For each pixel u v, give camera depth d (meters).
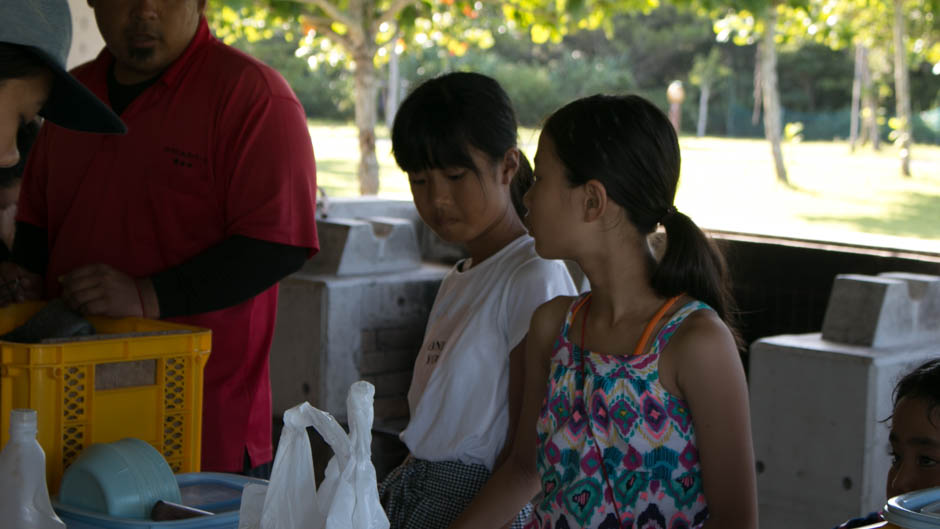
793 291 4.57
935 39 16.92
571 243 1.76
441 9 9.68
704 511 1.73
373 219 5.45
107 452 1.82
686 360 1.68
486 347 2.14
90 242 2.73
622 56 45.09
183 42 2.68
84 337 1.97
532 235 1.81
